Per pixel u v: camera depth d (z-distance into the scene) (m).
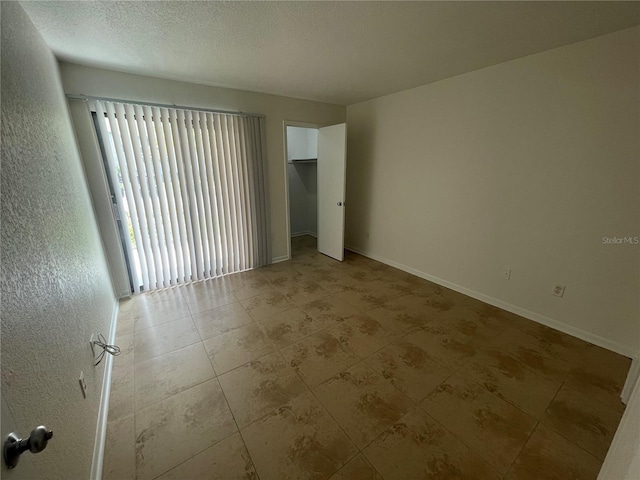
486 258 2.83
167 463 1.31
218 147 3.18
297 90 3.33
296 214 5.64
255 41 1.98
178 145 2.93
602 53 1.92
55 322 1.11
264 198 3.70
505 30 1.84
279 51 2.15
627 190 1.93
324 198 4.27
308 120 3.91
